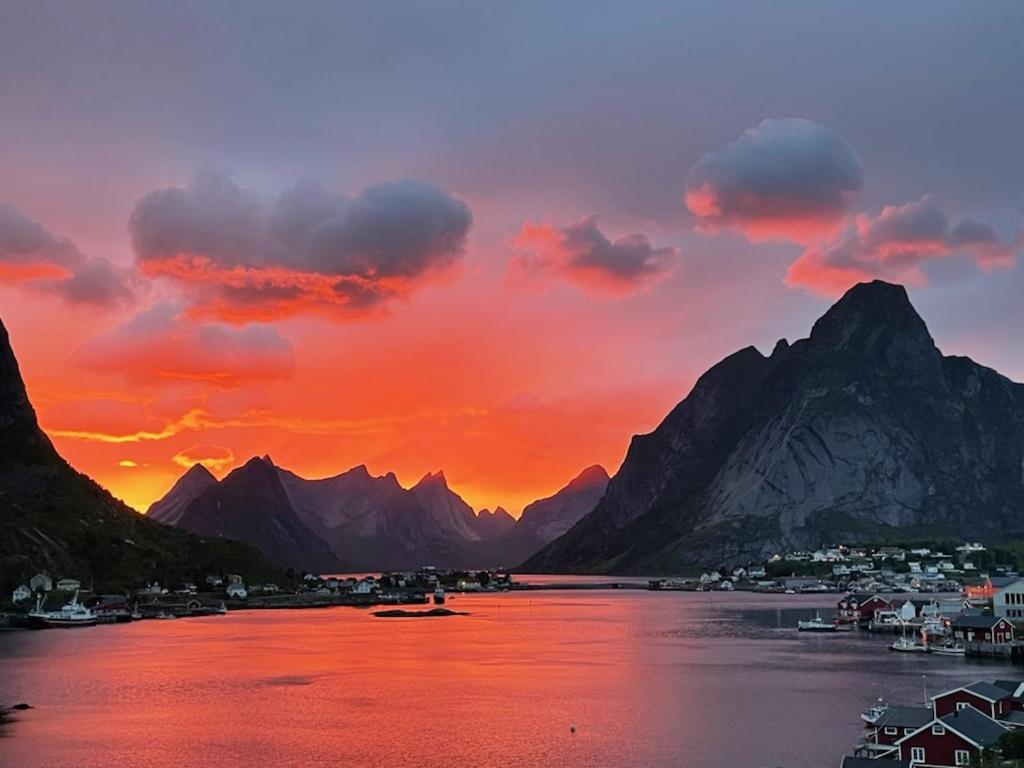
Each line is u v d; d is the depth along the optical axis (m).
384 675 146.50
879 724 85.69
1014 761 70.69
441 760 89.50
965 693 88.50
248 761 89.44
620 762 88.06
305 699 122.94
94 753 92.56
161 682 138.62
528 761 88.94
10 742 97.19
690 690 129.25
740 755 90.25
